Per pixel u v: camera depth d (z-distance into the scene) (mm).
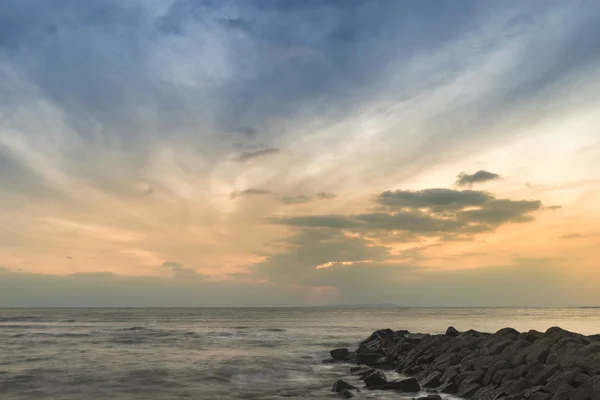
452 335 31234
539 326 79250
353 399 19031
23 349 39969
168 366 29297
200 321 103812
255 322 99000
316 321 105375
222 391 21500
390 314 172000
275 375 26156
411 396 19516
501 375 18734
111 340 49969
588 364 16641
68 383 23156
